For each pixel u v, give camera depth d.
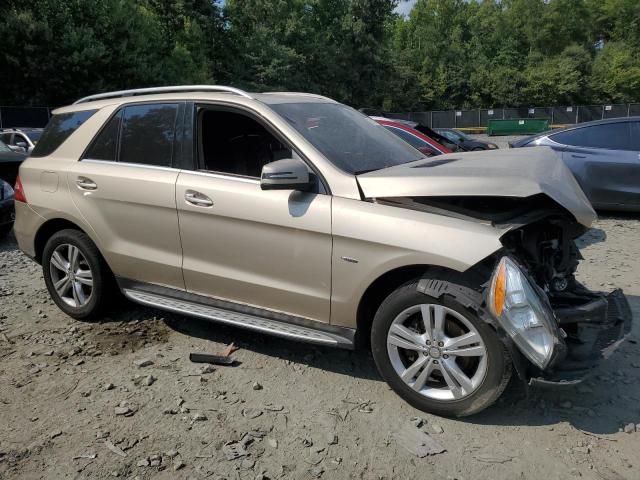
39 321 4.66
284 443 2.96
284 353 4.00
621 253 6.42
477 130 48.12
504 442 2.92
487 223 3.00
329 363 3.85
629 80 56.25
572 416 3.14
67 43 29.05
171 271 3.98
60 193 4.44
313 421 3.15
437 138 11.54
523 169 3.17
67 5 30.47
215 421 3.16
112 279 4.48
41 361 3.91
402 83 53.97
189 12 40.66
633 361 3.75
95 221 4.25
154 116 4.09
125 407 3.28
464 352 3.00
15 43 27.95
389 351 3.21
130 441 2.98
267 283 3.55
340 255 3.24
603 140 8.15
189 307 3.96
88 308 4.49
